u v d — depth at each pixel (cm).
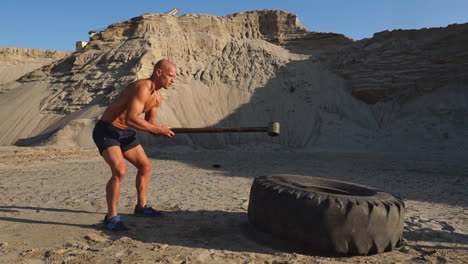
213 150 2717
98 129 441
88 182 909
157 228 446
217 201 670
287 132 3152
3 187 800
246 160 1880
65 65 4081
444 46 3341
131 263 318
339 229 365
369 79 3491
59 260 320
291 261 344
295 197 388
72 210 535
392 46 3572
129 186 823
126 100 431
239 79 3725
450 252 396
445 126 2827
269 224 407
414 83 3328
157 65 443
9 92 3972
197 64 3925
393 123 3112
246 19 4650
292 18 4628
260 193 426
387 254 383
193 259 337
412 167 1580
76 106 3403
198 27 4409
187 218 511
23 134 3198
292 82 3641
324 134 3081
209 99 3500
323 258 364
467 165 1666
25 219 465
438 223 536
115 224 426
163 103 3247
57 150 1661
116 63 3703
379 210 374
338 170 1445
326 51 4038
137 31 4091
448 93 3138
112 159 430
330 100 3478
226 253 362
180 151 2500
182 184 904
